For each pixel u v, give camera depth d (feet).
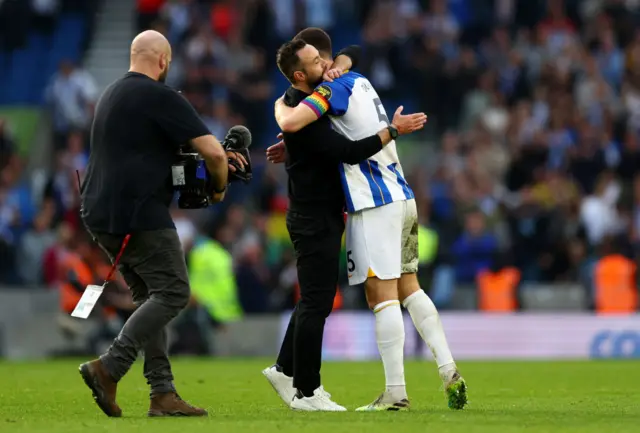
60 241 214.69
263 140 270.05
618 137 269.85
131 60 85.66
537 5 298.56
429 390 116.57
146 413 87.61
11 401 101.65
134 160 82.48
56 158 261.24
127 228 82.07
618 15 298.76
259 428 71.82
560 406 94.68
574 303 231.71
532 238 241.35
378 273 86.79
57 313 211.82
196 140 82.94
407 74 277.03
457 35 291.99
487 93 279.49
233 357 209.15
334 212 87.66
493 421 76.43
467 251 230.27
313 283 87.15
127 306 200.23
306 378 87.56
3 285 224.33
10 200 244.83
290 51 88.63
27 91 295.48
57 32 304.91
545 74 281.13
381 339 87.35
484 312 220.64
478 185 247.09
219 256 205.98
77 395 108.99
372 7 298.56
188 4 281.33
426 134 276.00
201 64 269.23
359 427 71.97
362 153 85.46
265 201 240.73
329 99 86.12
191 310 204.95
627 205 255.09
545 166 255.91
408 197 88.38
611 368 162.61
